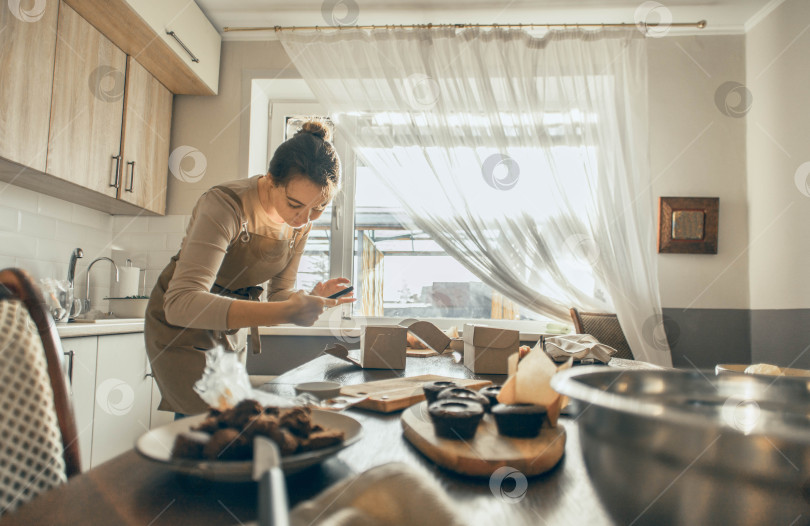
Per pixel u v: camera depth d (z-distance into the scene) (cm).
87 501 45
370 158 303
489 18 308
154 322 137
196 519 42
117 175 257
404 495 36
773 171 286
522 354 132
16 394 64
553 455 55
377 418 80
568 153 306
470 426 59
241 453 47
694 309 308
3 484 60
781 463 30
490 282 303
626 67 304
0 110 186
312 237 336
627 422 35
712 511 32
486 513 43
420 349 197
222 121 318
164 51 263
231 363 56
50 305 204
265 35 323
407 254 337
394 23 314
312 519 33
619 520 37
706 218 308
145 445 51
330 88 305
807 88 262
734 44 317
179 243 308
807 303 257
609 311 300
